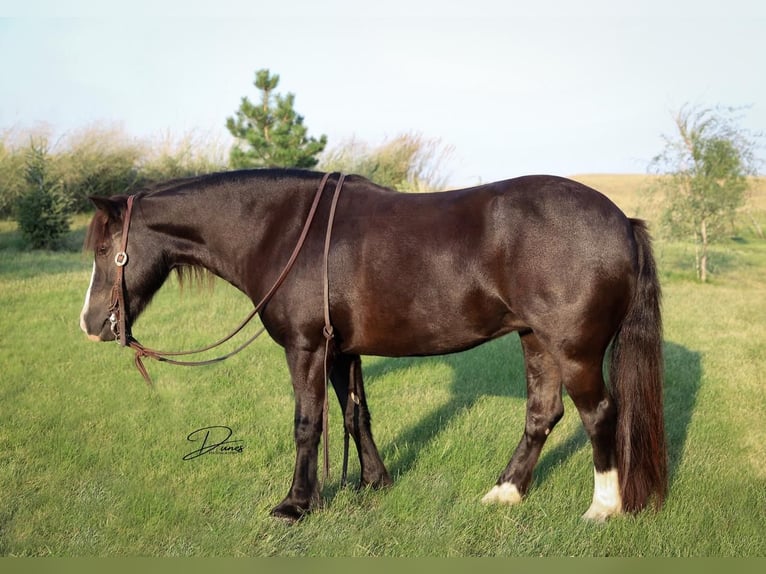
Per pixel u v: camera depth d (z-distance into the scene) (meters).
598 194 3.45
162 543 3.51
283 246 3.75
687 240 14.25
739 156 13.23
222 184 3.92
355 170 18.33
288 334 3.73
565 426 5.22
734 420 5.27
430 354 3.73
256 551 3.43
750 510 3.72
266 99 17.05
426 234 3.50
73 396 5.83
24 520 3.68
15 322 8.42
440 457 4.54
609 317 3.40
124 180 18.20
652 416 3.52
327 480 4.29
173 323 8.59
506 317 3.54
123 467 4.39
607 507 3.60
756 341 8.11
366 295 3.59
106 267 3.97
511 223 3.38
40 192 14.63
